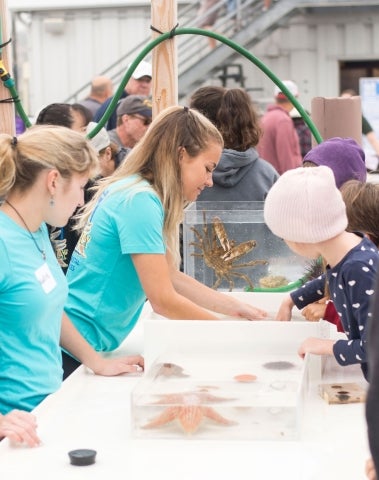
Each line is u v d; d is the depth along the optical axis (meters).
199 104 3.54
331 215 1.92
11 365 2.08
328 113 3.50
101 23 10.12
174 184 2.35
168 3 3.03
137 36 10.09
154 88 3.09
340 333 2.37
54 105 4.20
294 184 1.92
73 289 2.47
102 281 2.42
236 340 2.09
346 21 10.39
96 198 2.50
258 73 10.61
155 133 2.37
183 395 1.78
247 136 3.49
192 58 10.65
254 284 2.82
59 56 10.26
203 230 2.81
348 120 3.50
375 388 1.12
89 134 3.18
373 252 1.95
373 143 7.91
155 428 1.75
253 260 2.80
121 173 2.43
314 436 1.75
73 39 10.20
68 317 2.38
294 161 6.05
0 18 3.24
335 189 1.94
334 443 1.71
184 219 2.82
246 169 3.50
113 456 1.66
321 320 2.21
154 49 3.08
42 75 10.31
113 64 9.91
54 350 2.19
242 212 2.79
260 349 2.09
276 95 6.72
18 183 2.07
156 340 2.12
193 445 1.71
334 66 10.50
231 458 1.64
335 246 1.95
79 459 1.62
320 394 2.03
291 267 2.79
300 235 1.93
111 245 2.39
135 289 2.44
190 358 2.07
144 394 1.79
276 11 10.09
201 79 10.35
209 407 1.75
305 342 2.02
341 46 10.45
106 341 2.48
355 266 1.91
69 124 4.14
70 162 2.07
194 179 2.36
